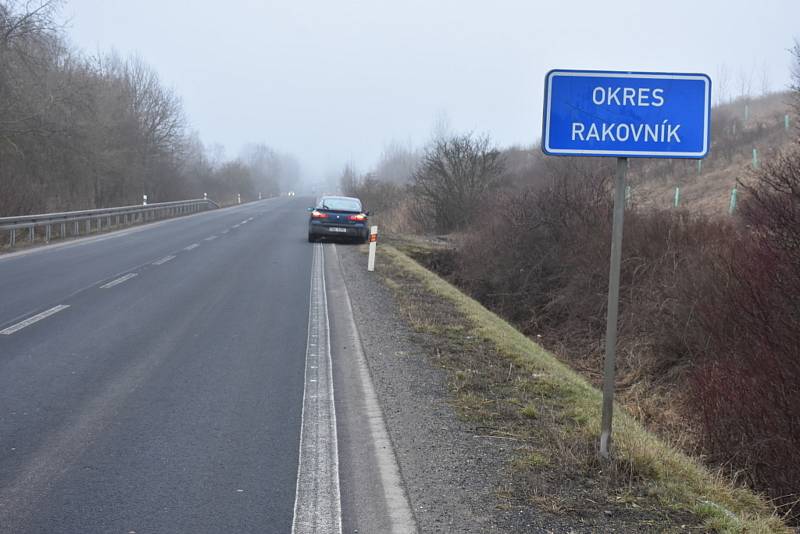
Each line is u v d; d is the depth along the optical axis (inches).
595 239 588.7
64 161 1194.6
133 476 186.9
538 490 179.8
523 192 775.7
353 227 940.6
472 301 540.1
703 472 210.7
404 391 273.0
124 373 288.4
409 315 435.8
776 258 314.8
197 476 188.2
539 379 299.9
